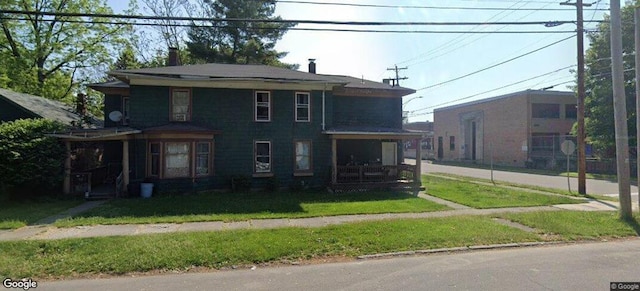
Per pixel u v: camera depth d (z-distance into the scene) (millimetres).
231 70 17141
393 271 5641
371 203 12320
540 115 33312
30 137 12805
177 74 14945
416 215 10211
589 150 29328
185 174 15039
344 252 6699
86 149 17438
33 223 9109
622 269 5625
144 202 12492
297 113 16875
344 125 18766
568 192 15578
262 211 10734
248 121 16156
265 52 33312
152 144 14945
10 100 16266
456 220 9227
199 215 10078
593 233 8172
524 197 13992
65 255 6277
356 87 18516
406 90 19375
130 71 14898
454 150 44875
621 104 9914
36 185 13062
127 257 6129
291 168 16594
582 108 15141
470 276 5328
